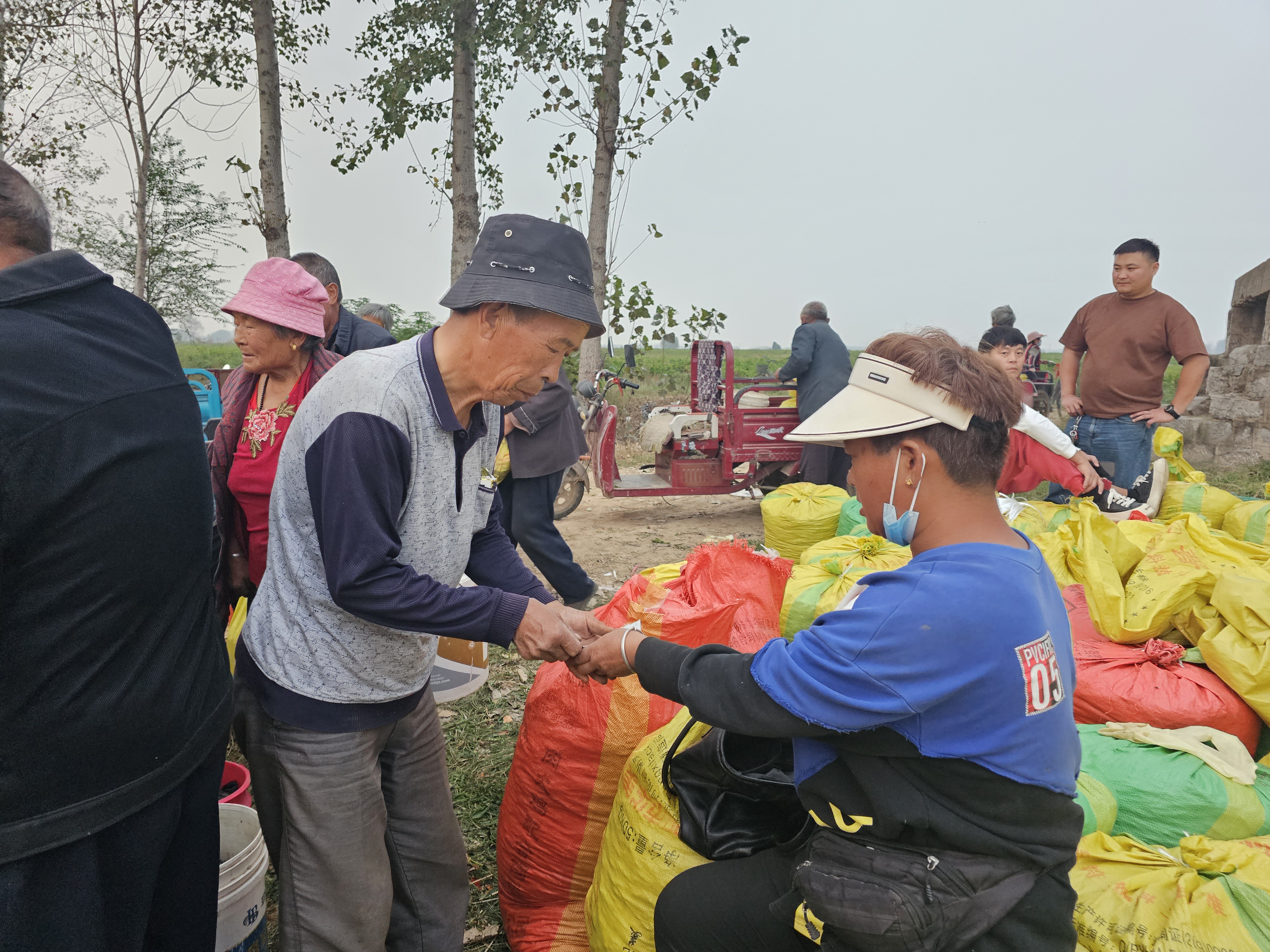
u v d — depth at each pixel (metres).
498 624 1.61
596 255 9.39
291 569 1.66
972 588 1.22
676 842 1.80
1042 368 14.15
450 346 1.60
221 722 1.49
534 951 2.17
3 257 1.29
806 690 1.27
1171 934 1.68
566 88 9.08
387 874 1.85
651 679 1.54
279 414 2.38
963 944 1.28
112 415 1.21
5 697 1.12
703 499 9.01
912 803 1.28
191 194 13.77
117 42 9.02
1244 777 2.13
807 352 7.17
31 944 1.17
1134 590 2.68
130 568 1.22
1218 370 11.02
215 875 1.55
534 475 4.33
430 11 9.56
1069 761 1.31
